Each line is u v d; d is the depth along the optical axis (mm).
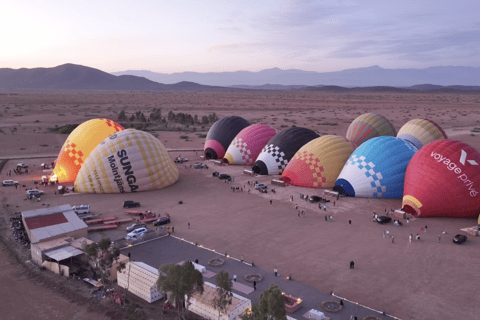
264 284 36938
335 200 65062
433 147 60969
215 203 64688
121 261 39344
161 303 34594
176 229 52344
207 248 45875
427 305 33188
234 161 95750
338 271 39656
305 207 62156
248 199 66875
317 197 64688
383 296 34719
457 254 43875
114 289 37031
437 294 35031
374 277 38344
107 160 70125
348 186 67500
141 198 67875
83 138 80375
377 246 46250
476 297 34469
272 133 98438
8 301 34438
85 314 32531
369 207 61969
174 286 28922
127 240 47156
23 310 33000
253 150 95125
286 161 84250
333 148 74938
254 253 44438
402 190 66125
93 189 70188
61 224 48500
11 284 37688
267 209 61188
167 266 29734
